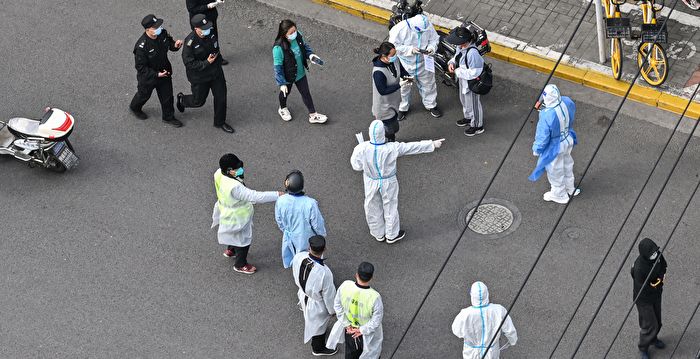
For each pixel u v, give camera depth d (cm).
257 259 2075
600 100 2311
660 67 2316
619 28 2234
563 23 2456
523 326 1906
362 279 1647
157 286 2044
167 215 2175
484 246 2053
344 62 2481
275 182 2228
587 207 2095
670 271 1967
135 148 2320
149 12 2639
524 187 2152
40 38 2594
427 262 2039
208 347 1934
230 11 2631
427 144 1916
